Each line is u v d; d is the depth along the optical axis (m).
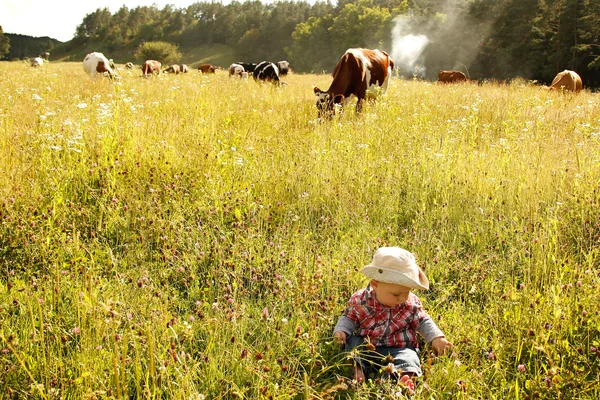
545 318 3.32
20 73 17.11
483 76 59.41
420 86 16.42
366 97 11.29
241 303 3.65
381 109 9.20
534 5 53.34
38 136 5.89
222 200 5.27
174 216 4.80
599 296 3.40
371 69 11.68
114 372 2.64
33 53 199.38
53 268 3.82
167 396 2.75
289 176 5.82
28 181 4.95
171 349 2.87
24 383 2.73
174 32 171.25
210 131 7.32
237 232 4.52
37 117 7.12
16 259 4.00
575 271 3.75
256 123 8.58
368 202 5.53
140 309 3.33
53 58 170.75
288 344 3.15
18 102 8.72
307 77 28.23
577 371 2.83
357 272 3.88
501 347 3.13
